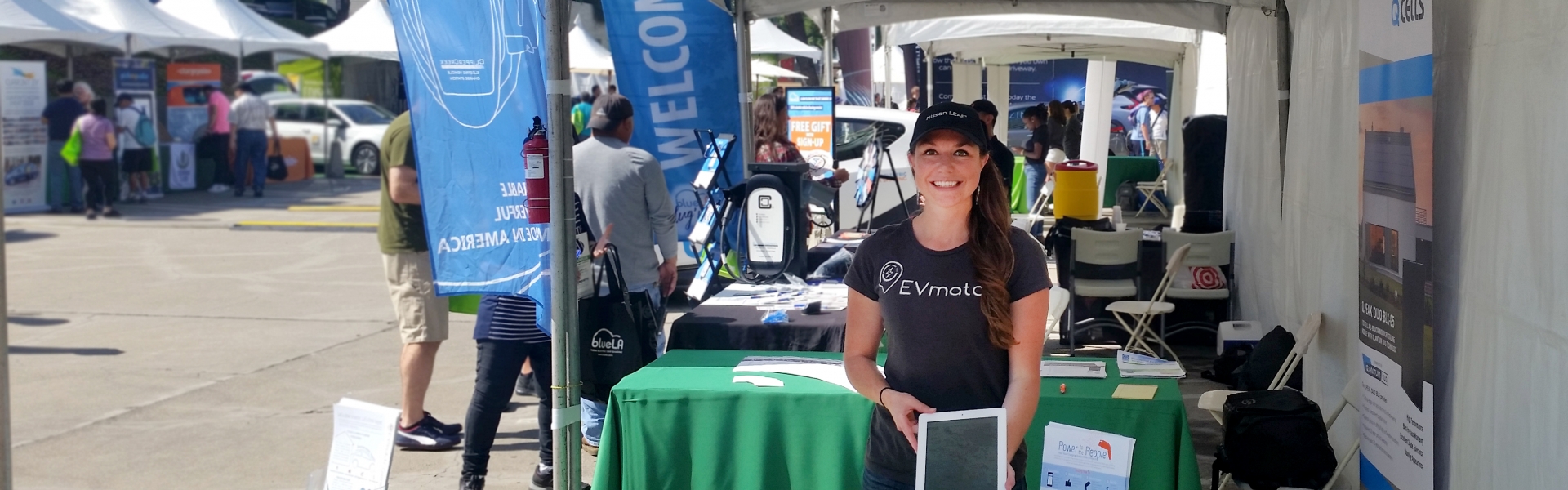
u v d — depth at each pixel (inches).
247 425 241.9
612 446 146.8
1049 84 602.9
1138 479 135.8
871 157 414.9
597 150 200.7
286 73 1046.4
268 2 1191.6
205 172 805.9
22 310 375.2
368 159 925.2
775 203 249.6
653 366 158.6
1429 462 121.7
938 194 100.1
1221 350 273.1
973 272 100.5
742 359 163.3
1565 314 91.5
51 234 576.1
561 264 155.2
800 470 142.8
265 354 309.9
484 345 186.9
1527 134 100.0
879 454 107.3
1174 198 577.3
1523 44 101.0
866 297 107.3
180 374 287.3
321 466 214.7
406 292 215.6
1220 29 321.1
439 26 163.5
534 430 237.0
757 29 608.7
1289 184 231.3
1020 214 580.7
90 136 627.2
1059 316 246.5
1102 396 137.1
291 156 885.2
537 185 156.6
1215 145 406.3
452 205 166.6
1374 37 142.4
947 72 623.2
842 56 617.6
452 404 257.3
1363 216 148.9
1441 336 123.0
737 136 292.7
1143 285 313.0
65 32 582.6
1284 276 243.6
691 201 292.7
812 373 150.3
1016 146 606.5
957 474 93.7
